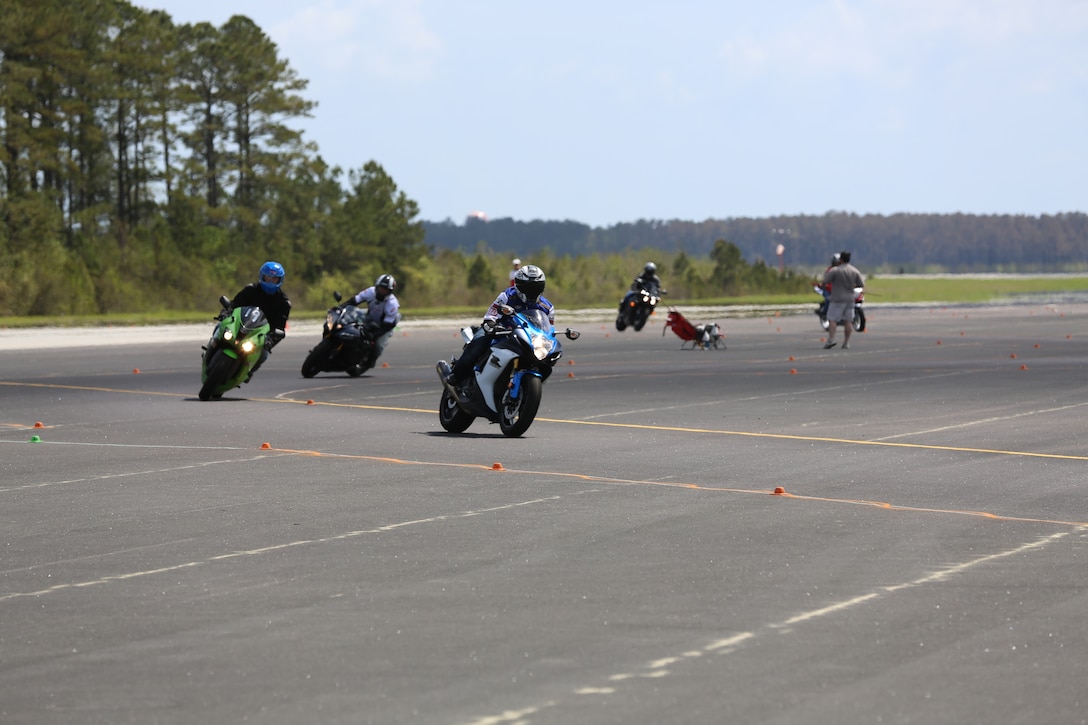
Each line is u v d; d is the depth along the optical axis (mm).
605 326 189500
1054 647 25656
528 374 60844
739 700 22234
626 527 38281
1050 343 142250
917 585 30922
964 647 25609
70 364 109188
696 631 26781
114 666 24359
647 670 24047
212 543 35938
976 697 22500
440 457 53844
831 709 21766
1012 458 53906
